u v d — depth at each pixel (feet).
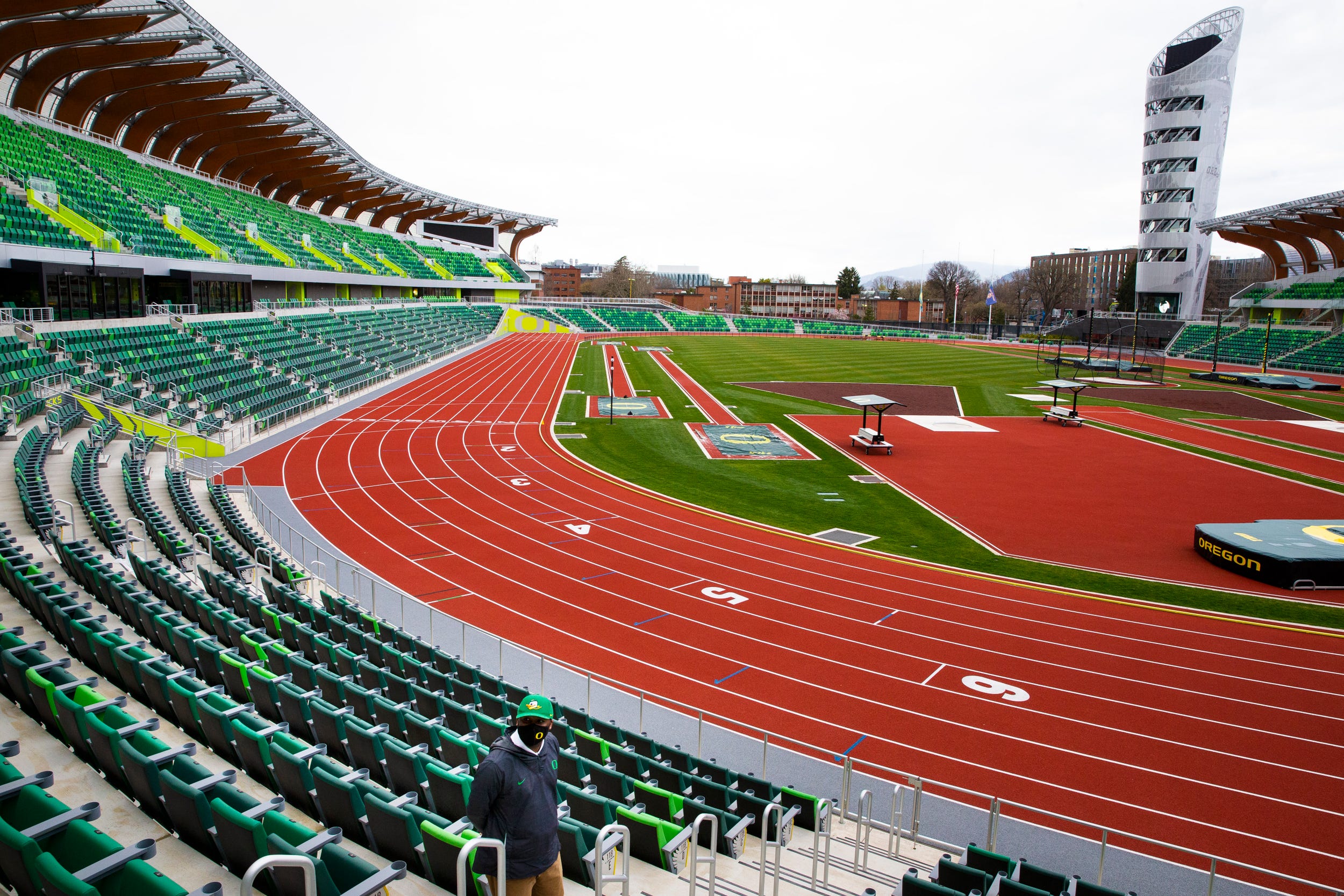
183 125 175.94
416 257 306.76
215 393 119.85
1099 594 66.39
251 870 12.53
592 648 54.03
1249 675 51.72
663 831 26.12
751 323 434.30
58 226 110.93
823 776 40.09
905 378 211.82
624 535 79.41
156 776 19.97
